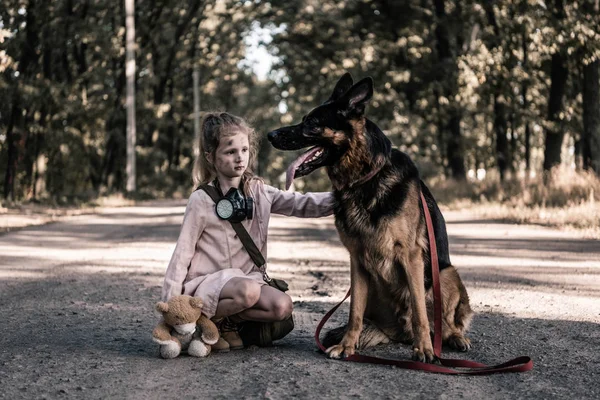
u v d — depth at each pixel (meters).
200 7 38.06
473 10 26.05
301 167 4.63
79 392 3.69
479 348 4.76
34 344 4.80
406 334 4.81
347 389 3.73
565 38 20.50
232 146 4.48
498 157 29.53
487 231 13.70
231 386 3.79
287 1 36.78
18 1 24.78
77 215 20.64
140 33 34.91
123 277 8.21
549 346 4.77
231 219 4.53
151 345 4.79
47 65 27.47
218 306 4.37
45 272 8.65
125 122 34.50
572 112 23.41
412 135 31.09
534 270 8.53
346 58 30.22
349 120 4.50
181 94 42.28
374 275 4.61
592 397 3.61
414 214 4.51
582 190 17.94
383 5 30.34
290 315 4.77
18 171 28.83
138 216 20.16
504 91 23.89
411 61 29.91
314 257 10.13
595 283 7.50
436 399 3.56
